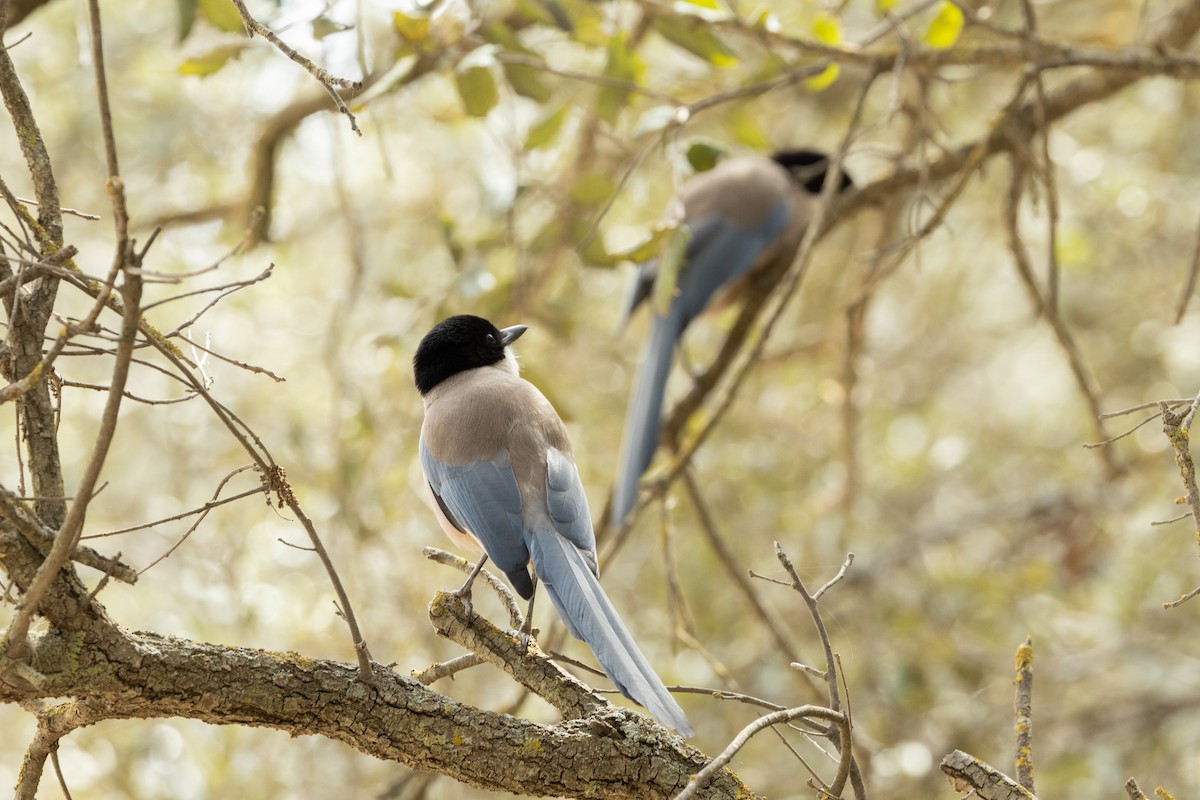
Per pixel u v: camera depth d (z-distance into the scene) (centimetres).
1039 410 1525
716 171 1373
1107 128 1488
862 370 1421
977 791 528
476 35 956
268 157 1162
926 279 1550
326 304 1330
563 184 1139
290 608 1177
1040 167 1084
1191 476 488
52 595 465
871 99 1493
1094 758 1175
